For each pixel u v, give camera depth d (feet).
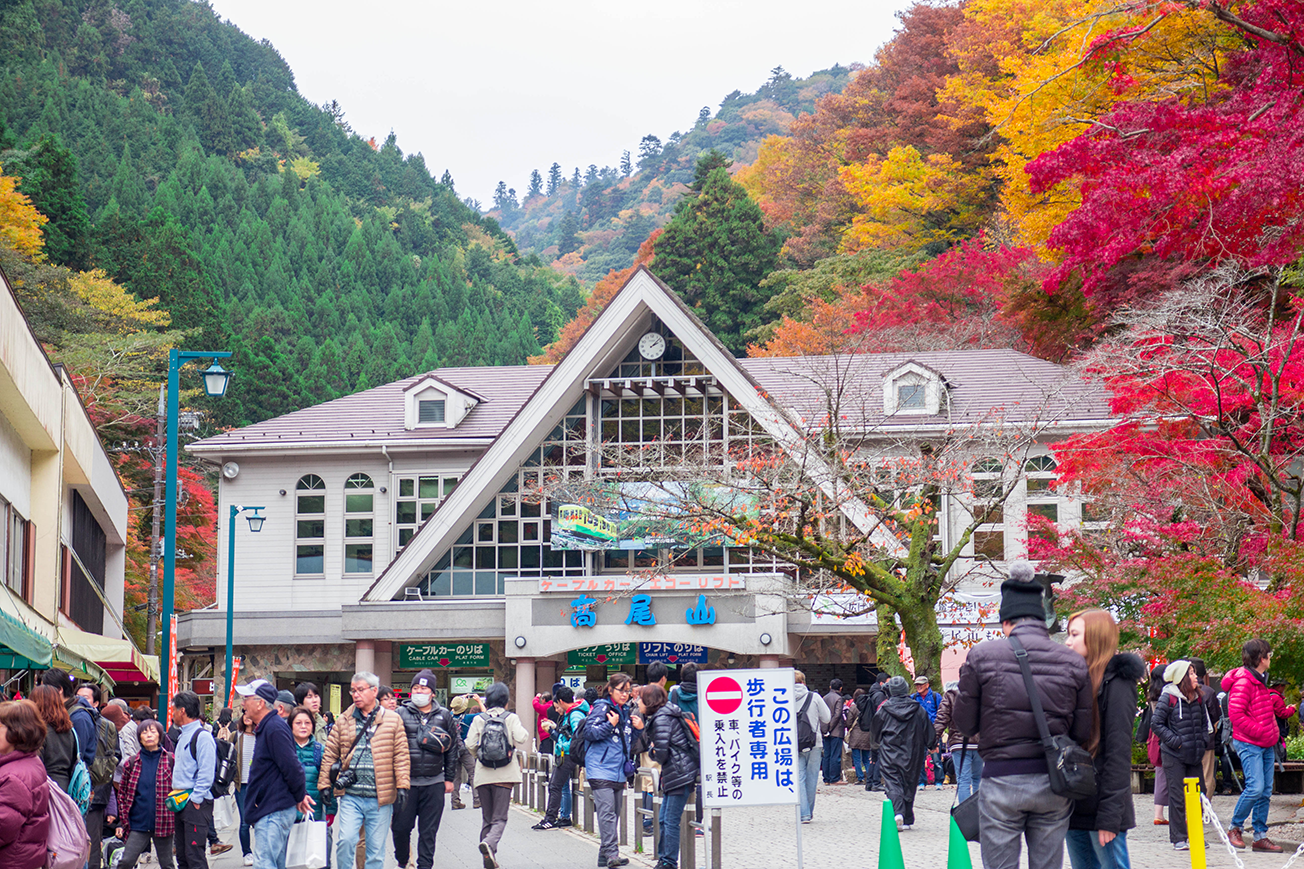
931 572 75.97
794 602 90.33
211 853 53.72
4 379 59.47
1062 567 75.72
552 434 113.91
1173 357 66.95
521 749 87.92
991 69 185.26
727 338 234.58
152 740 41.68
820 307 184.75
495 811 44.83
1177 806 42.55
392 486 121.29
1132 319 80.02
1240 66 86.79
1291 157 65.62
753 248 240.94
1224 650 52.03
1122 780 24.27
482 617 110.22
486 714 45.62
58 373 75.10
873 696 73.51
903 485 78.43
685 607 106.22
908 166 195.93
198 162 478.59
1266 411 64.54
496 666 113.29
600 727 45.14
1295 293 81.51
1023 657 23.20
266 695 38.60
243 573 121.29
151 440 153.07
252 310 374.84
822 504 77.56
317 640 114.01
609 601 107.04
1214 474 69.26
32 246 173.47
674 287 243.40
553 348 327.88
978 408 109.91
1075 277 110.22
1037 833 23.20
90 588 103.30
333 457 122.11
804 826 55.93
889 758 52.90
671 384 110.32
